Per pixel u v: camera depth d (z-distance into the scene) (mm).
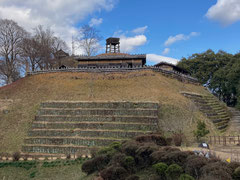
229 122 36812
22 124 30250
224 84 54875
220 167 10617
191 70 65375
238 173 10047
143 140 20984
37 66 62625
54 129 28047
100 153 18844
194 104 34125
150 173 13828
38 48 57188
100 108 31094
